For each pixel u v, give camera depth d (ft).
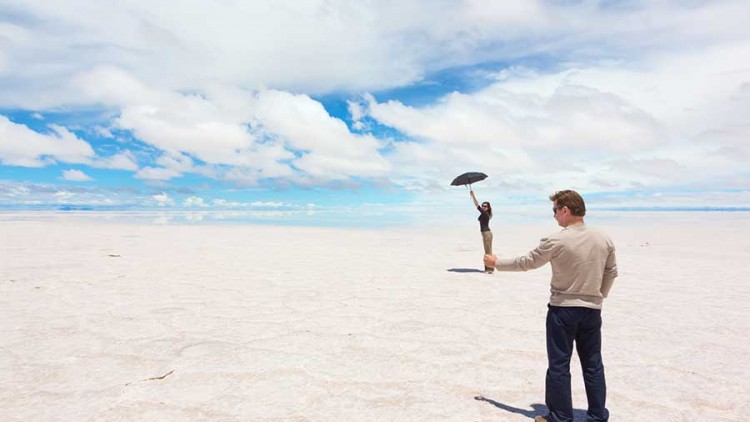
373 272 37.22
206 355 16.48
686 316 23.08
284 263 42.22
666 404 12.85
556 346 10.87
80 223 114.93
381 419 11.70
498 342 18.43
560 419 10.85
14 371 14.93
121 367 15.26
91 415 11.82
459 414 12.05
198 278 33.42
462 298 27.12
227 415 11.83
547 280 33.99
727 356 16.98
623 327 21.02
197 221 141.90
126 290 28.73
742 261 44.52
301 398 12.94
